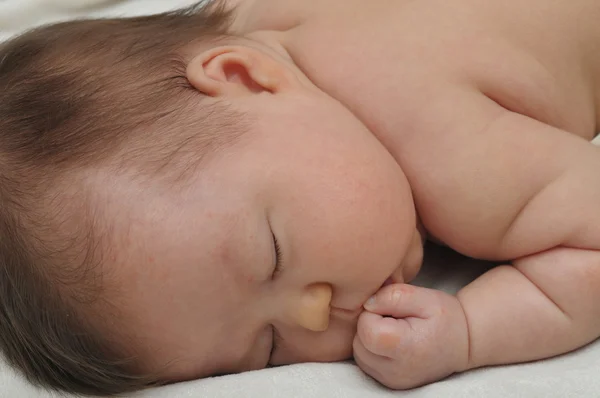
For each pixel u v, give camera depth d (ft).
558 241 1.29
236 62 1.33
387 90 1.35
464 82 1.35
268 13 1.53
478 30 1.37
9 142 1.24
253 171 1.22
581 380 1.21
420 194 1.34
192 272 1.20
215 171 1.22
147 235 1.19
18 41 1.38
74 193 1.21
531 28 1.38
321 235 1.23
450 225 1.34
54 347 1.24
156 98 1.27
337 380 1.27
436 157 1.32
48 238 1.21
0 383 1.28
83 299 1.22
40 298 1.23
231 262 1.20
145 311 1.21
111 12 1.93
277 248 1.23
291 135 1.27
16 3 1.90
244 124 1.26
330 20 1.43
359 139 1.30
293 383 1.25
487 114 1.33
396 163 1.32
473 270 1.46
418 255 1.34
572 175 1.29
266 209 1.22
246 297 1.23
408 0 1.40
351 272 1.25
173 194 1.20
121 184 1.21
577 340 1.28
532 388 1.21
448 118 1.32
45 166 1.22
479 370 1.29
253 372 1.27
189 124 1.25
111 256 1.20
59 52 1.33
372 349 1.25
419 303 1.27
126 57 1.32
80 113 1.25
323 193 1.24
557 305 1.28
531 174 1.30
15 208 1.22
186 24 1.45
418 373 1.26
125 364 1.25
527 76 1.36
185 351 1.25
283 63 1.39
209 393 1.24
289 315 1.26
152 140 1.23
